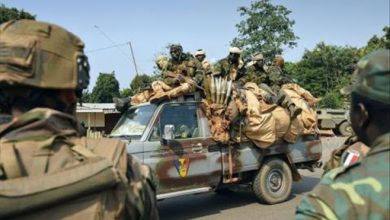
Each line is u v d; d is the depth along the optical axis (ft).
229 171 25.70
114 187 4.61
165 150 23.29
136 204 4.88
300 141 29.66
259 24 120.98
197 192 24.52
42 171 4.51
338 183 4.68
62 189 4.34
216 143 25.32
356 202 4.51
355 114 5.08
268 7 121.49
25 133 4.68
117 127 24.93
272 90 29.86
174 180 23.44
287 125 27.32
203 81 26.04
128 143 22.56
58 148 4.68
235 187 27.96
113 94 172.96
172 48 29.76
